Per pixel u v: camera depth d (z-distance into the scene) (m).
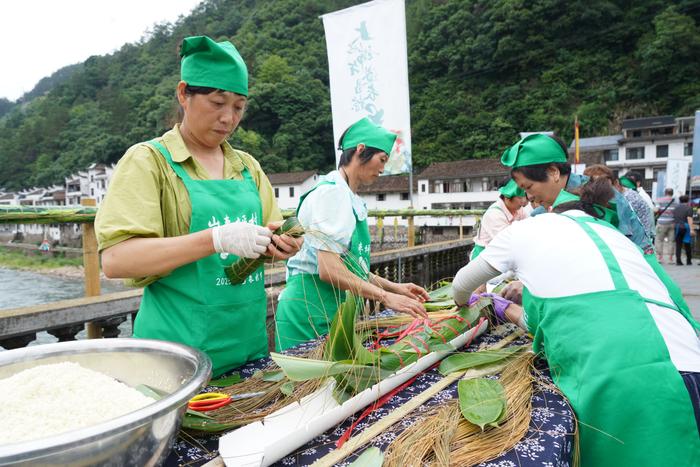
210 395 1.33
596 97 50.97
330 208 2.04
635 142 43.22
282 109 54.28
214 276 1.59
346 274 2.03
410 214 6.33
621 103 50.53
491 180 39.41
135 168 1.45
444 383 1.54
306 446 1.15
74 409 0.98
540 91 52.25
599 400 1.42
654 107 48.75
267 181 1.98
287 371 1.26
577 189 2.23
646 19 52.12
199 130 1.60
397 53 5.81
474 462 1.09
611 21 53.19
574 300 1.54
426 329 1.83
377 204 44.19
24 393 1.00
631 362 1.41
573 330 1.52
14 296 17.14
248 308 1.70
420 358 1.64
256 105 54.12
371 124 2.27
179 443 1.16
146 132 57.06
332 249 1.99
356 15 5.91
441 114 53.06
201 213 1.56
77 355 1.23
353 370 1.33
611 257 1.61
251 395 1.39
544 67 54.81
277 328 2.49
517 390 1.46
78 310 2.53
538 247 1.67
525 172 2.31
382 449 1.13
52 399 1.01
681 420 1.36
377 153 2.22
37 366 1.13
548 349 1.63
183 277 1.55
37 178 68.50
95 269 2.89
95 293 2.89
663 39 48.00
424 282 6.27
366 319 2.00
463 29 56.44
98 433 0.72
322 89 58.12
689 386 1.43
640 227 2.51
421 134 52.97
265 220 1.93
